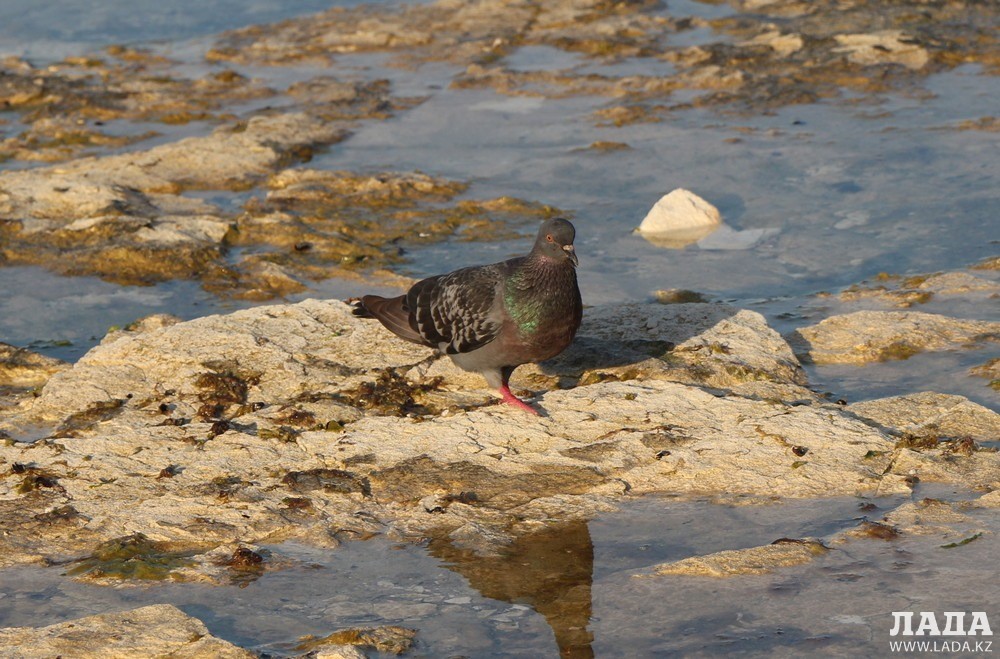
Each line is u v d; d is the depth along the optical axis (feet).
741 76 86.74
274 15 118.32
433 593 28.58
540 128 78.84
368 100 86.63
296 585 29.12
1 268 56.49
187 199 65.36
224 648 25.73
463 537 31.24
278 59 100.89
